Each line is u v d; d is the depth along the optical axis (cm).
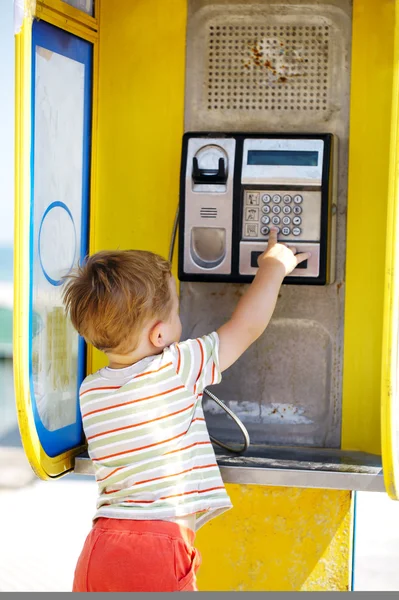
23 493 477
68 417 201
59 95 195
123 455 166
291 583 210
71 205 203
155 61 210
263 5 204
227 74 207
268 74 205
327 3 201
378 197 199
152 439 166
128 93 212
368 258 200
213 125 208
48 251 191
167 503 162
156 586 155
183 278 199
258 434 208
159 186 211
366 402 202
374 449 201
